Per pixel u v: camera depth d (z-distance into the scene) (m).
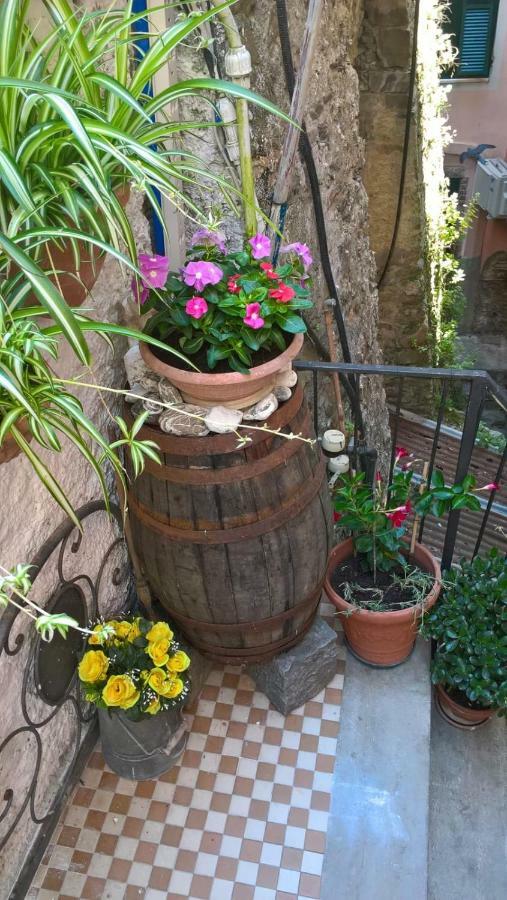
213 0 1.76
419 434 5.51
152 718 1.69
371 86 4.36
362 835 1.72
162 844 1.70
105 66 1.36
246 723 1.94
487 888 1.87
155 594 1.90
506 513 4.45
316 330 2.89
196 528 1.52
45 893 1.62
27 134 0.84
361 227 3.52
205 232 1.47
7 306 0.91
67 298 1.12
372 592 2.01
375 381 4.09
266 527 1.52
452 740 2.17
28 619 1.45
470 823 1.99
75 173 0.88
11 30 0.83
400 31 4.11
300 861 1.68
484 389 1.77
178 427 1.43
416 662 2.08
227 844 1.71
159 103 1.00
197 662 1.97
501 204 7.18
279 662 1.87
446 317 6.67
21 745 1.50
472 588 1.99
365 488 2.02
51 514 1.46
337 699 1.99
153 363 1.42
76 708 1.73
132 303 1.69
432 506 1.99
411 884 1.64
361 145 3.38
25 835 1.60
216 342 1.41
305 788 1.81
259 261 1.49
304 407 1.59
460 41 6.83
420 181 4.80
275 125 2.24
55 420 0.97
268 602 1.64
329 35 2.74
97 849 1.69
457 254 7.95
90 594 1.74
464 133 7.43
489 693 1.93
